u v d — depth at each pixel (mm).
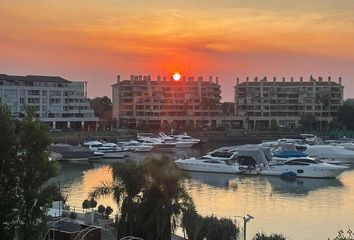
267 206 67438
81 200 68500
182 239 40375
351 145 141500
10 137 21484
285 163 96750
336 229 54562
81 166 116062
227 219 42031
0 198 21188
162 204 36781
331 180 92500
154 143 158125
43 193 22141
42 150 22062
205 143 177000
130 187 38094
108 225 43750
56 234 37219
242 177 95688
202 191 79750
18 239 21469
